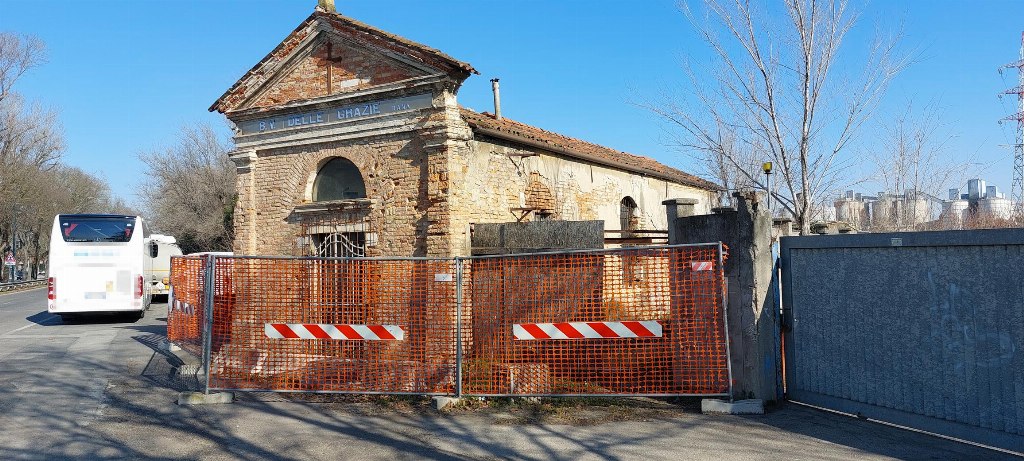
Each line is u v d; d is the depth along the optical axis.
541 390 8.40
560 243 10.62
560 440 6.79
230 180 44.16
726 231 8.01
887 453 5.99
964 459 5.74
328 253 12.52
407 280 9.59
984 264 5.96
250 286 9.58
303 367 9.05
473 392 8.40
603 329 8.02
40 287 48.12
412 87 11.37
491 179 12.16
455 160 11.23
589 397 8.33
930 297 6.40
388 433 7.18
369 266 9.61
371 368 8.99
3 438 7.01
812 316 7.66
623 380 8.38
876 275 6.93
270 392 9.16
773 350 7.83
